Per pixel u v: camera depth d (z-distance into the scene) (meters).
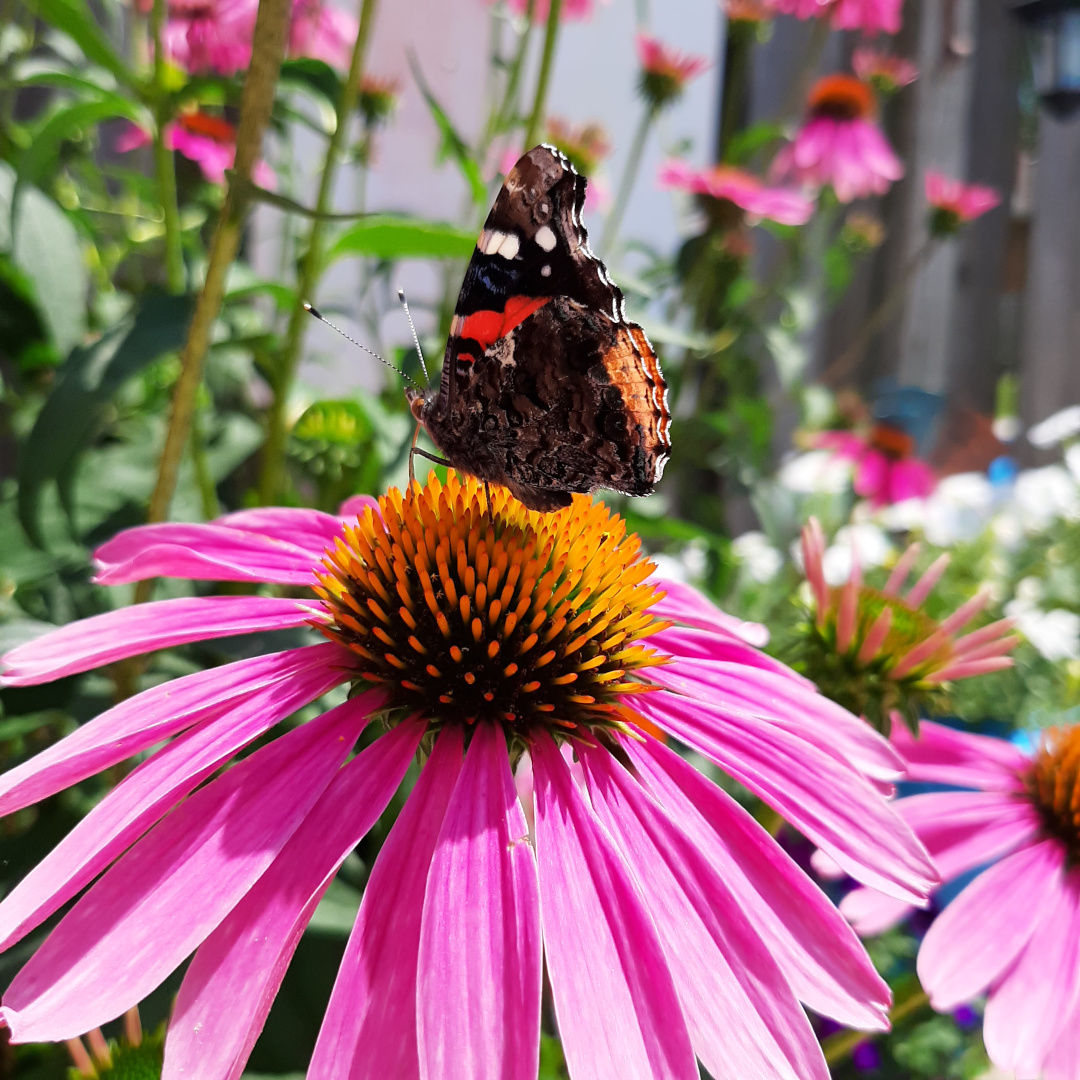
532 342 0.11
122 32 0.23
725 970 0.08
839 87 0.33
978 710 0.25
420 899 0.08
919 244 0.43
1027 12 0.38
